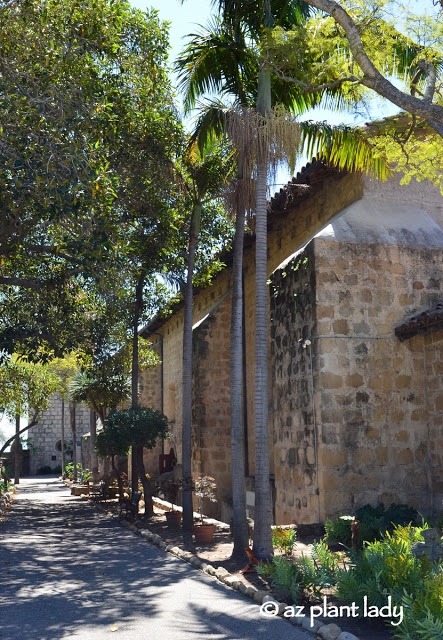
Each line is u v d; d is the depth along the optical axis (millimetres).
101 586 8531
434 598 5496
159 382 30281
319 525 11484
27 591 8266
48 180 10203
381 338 12562
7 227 12711
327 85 9562
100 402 25188
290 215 16625
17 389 25719
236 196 10492
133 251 16531
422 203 14180
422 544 7188
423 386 12609
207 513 19359
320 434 11992
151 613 7043
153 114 13969
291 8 11156
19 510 22141
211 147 13000
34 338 15453
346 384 12234
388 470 12133
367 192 13781
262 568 8156
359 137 11422
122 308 18531
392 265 12930
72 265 15430
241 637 6098
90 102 11961
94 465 33438
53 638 6117
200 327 20766
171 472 23672
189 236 15367
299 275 13195
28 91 11148
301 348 12938
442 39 9609
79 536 14180
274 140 9648
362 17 9773
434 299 13023
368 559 6891
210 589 8227
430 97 9258
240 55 11266
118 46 12664
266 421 9773
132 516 17047
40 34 11633
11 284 15312
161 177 14539
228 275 21484
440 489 12000
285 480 13359
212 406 20469
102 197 11547
